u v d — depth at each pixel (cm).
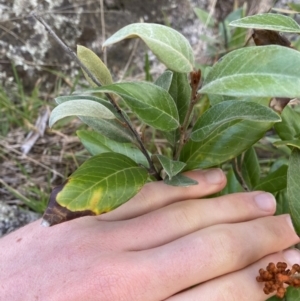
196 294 17
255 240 18
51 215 14
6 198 35
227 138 18
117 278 17
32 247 20
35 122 41
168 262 17
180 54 13
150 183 20
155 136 38
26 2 41
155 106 15
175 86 17
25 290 18
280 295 16
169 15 43
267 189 22
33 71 42
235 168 23
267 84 12
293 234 18
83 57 15
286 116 20
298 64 12
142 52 43
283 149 26
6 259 20
